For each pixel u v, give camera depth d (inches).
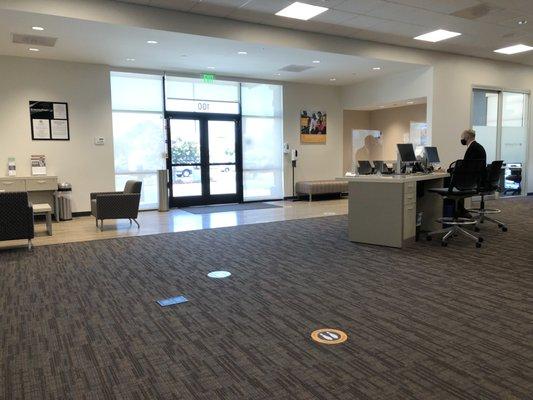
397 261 179.2
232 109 402.6
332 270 166.9
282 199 434.0
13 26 230.2
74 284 153.2
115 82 347.9
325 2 236.7
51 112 314.2
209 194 398.3
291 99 426.9
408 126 447.8
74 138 323.6
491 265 170.6
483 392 79.9
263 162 423.5
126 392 82.1
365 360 93.4
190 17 249.0
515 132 429.7
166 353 98.4
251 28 269.6
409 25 283.4
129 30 239.8
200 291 143.6
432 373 87.3
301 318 118.3
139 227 275.4
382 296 135.6
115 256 195.5
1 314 124.8
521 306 124.7
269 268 171.3
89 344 103.9
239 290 143.9
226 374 88.2
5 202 201.0
